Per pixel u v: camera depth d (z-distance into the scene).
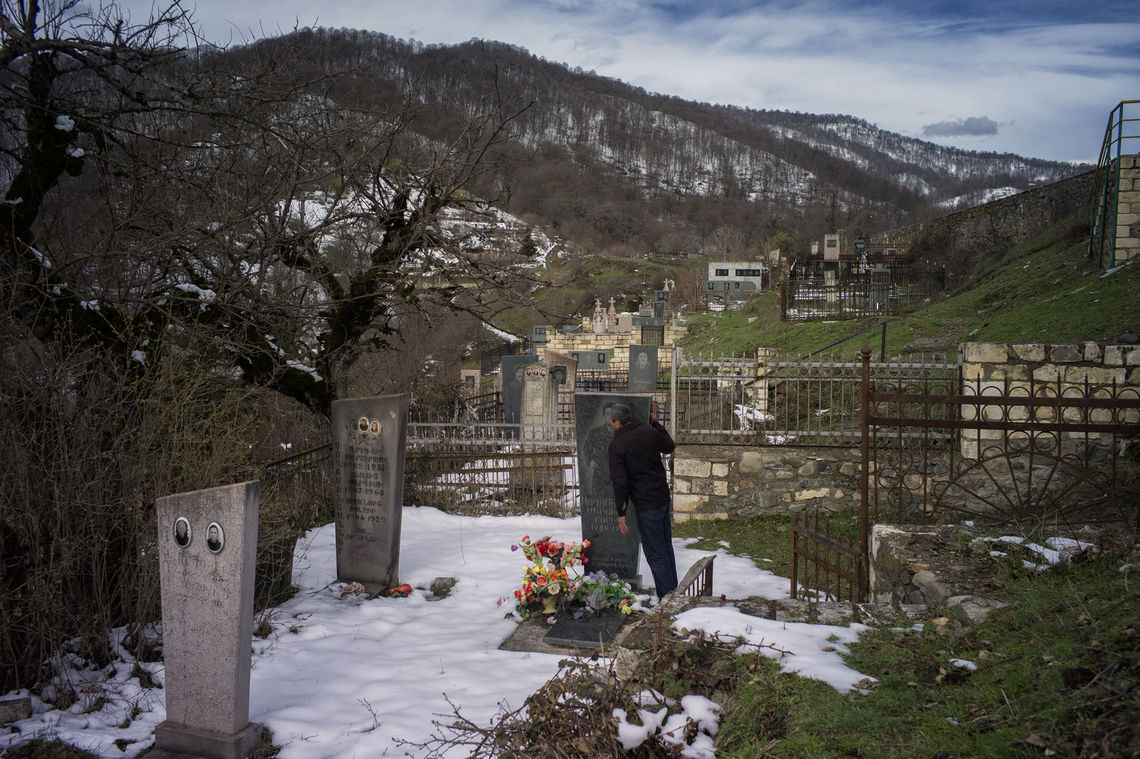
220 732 3.77
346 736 3.93
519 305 9.87
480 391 24.42
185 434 5.21
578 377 32.16
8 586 4.36
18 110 5.84
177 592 3.86
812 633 3.69
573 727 2.94
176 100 6.22
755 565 7.92
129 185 6.68
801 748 2.62
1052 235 22.89
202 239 6.67
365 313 9.70
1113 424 5.33
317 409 9.51
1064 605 3.45
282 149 7.64
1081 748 2.25
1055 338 12.23
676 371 10.43
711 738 2.89
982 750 2.40
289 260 8.88
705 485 10.06
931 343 16.86
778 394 13.09
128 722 4.17
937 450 9.21
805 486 9.83
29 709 4.14
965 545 4.89
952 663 3.11
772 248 71.88
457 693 4.48
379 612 6.24
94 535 4.72
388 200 9.82
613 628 5.75
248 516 3.75
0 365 4.63
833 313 28.94
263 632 5.59
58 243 6.43
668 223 123.75
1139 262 13.88
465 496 10.89
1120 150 14.34
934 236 33.25
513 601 6.58
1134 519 5.42
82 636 4.70
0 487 4.38
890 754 2.49
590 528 7.17
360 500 7.05
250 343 7.91
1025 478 8.70
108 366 5.27
